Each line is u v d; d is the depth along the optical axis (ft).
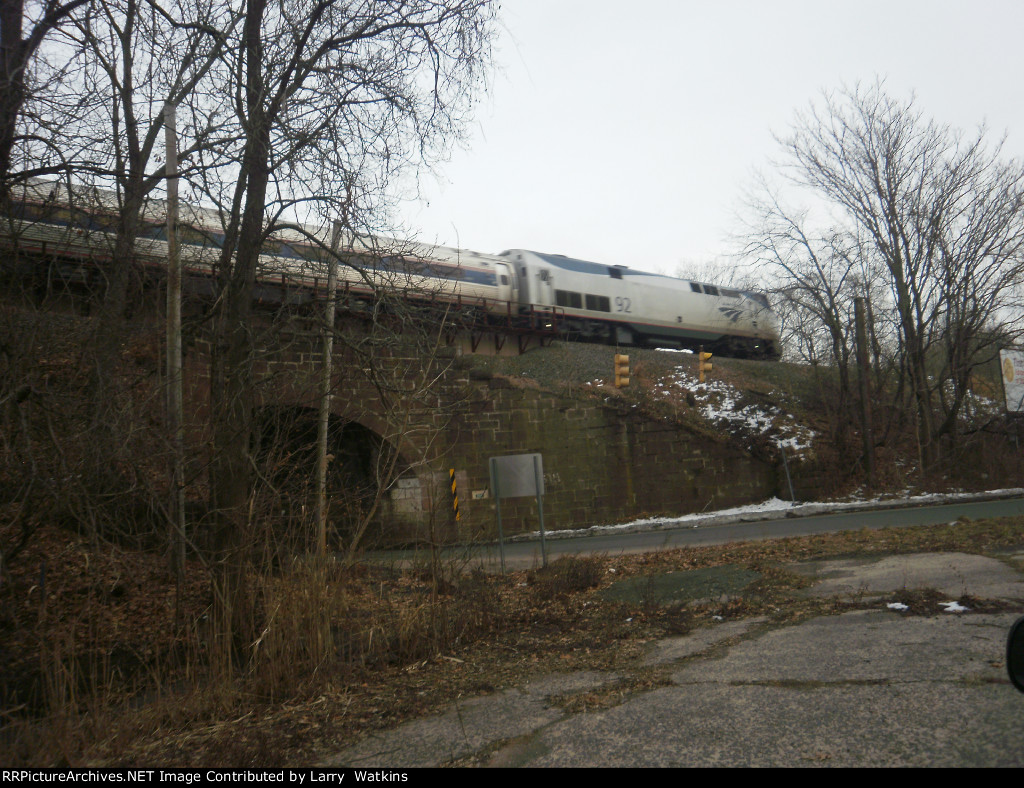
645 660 21.25
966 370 89.81
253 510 25.52
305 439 45.03
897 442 94.94
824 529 57.41
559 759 13.87
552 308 100.58
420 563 32.50
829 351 103.65
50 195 30.04
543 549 41.70
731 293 120.88
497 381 83.82
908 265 89.66
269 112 28.71
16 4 31.24
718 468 88.89
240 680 21.77
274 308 31.09
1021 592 25.08
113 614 28.63
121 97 32.76
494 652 24.26
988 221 85.10
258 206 28.63
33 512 24.18
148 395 27.73
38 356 26.00
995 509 62.69
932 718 13.88
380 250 31.94
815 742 13.30
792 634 22.40
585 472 85.66
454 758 14.56
